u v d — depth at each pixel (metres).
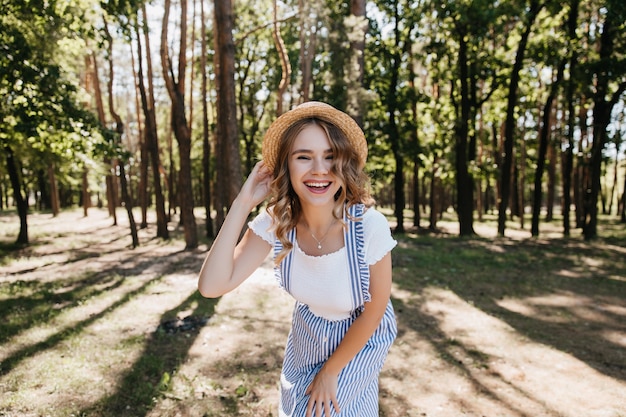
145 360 4.78
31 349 5.08
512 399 4.07
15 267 10.91
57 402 3.82
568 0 15.45
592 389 4.28
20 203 15.45
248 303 7.23
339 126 1.70
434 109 20.39
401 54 19.08
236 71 24.25
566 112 24.78
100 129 11.05
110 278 9.41
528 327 6.17
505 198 18.09
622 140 19.58
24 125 9.60
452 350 5.29
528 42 17.77
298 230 1.79
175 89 14.24
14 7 9.23
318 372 1.79
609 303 7.50
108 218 28.83
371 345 1.85
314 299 1.78
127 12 11.21
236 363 4.80
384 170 22.27
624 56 15.29
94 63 17.75
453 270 10.27
